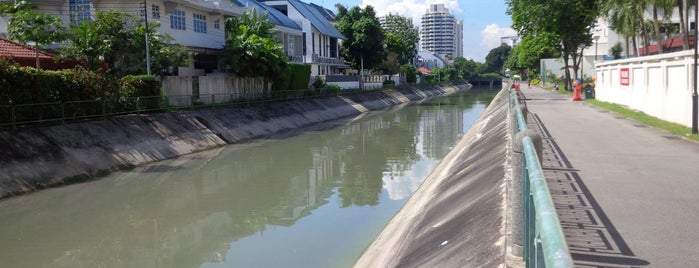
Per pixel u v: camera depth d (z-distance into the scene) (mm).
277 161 24203
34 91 20688
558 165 11773
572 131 17953
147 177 20188
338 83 61094
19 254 11766
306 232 13289
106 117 24250
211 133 29406
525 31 48344
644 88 23656
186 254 11758
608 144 14781
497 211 7617
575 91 36531
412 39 96938
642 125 19344
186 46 33125
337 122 43812
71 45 28219
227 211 15453
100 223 14203
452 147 28047
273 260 11242
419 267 7684
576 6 44219
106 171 20547
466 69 152875
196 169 22016
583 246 6391
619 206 8156
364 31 69125
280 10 60000
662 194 8859
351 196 17203
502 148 12594
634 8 37625
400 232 10969
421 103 68562
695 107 15930
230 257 11531
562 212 7906
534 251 3613
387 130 36969
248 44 37125
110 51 27859
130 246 12359
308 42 58969
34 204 15859
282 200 16766
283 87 44438
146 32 27953
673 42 45219
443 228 8930
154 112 27719
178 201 16625
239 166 22891
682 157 12461
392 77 83750
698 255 5961
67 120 22031
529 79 92250
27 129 19312
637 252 6125
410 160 24281
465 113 50531
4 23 31672
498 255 6035
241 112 34844
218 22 41031
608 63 32375
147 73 28375
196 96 33406
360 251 11695
